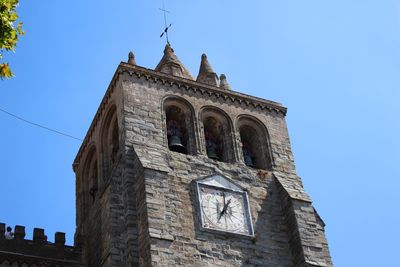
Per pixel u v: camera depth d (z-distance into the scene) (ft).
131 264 134.31
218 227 145.18
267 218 153.07
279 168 165.17
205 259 139.03
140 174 145.07
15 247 150.71
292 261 148.15
